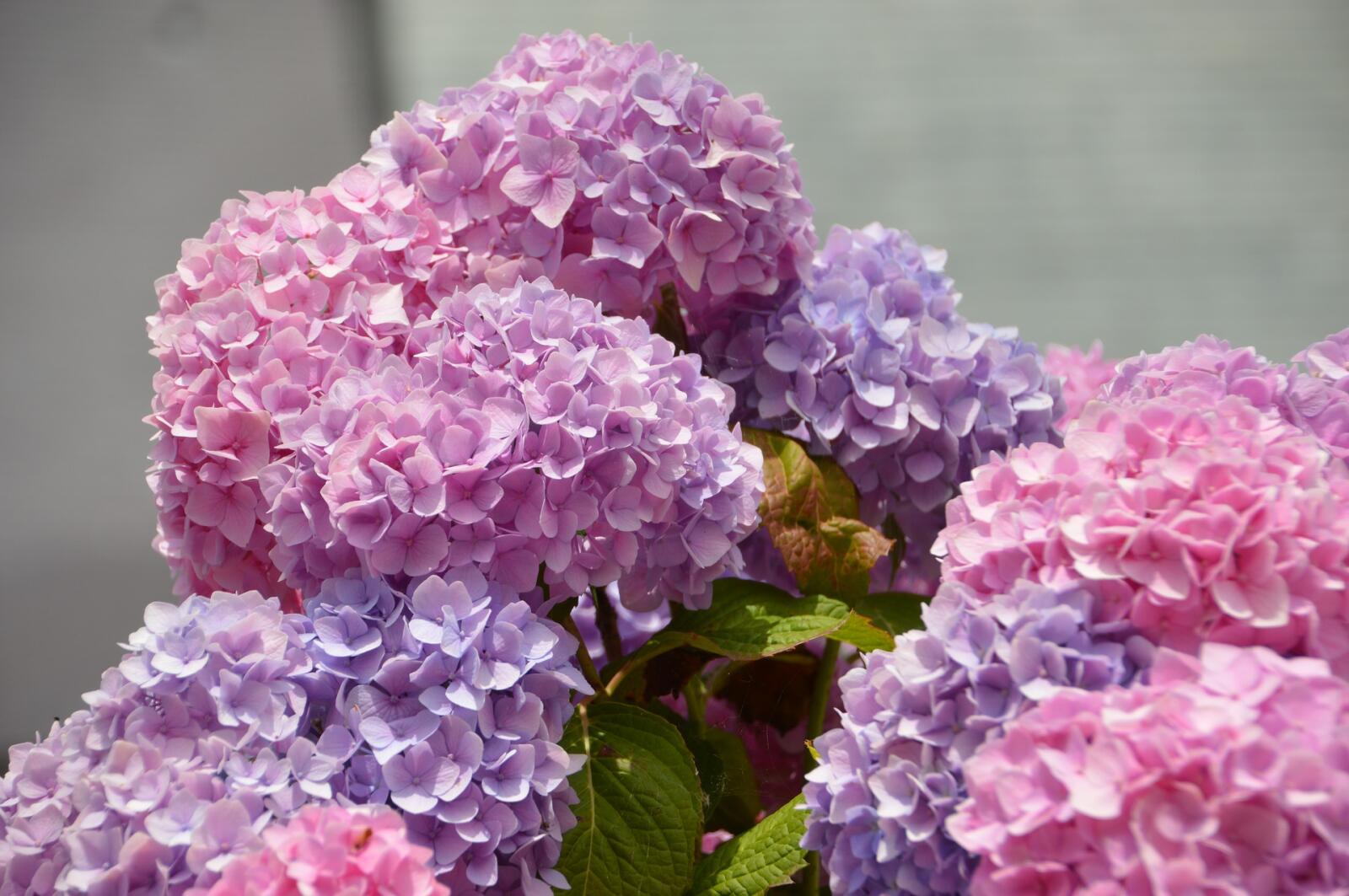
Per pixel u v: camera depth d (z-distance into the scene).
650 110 1.37
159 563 3.02
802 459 1.40
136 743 1.23
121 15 3.12
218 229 1.39
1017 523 1.24
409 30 3.30
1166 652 1.20
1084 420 1.26
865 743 1.24
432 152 1.39
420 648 1.26
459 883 1.24
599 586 1.31
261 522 1.35
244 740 1.23
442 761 1.24
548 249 1.38
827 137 3.43
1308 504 1.21
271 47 3.19
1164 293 3.33
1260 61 3.50
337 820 1.20
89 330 3.05
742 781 1.42
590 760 1.32
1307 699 1.18
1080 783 1.17
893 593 1.43
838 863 1.24
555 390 1.28
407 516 1.27
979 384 1.42
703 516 1.32
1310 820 1.16
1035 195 3.40
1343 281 3.35
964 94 3.47
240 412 1.33
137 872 1.21
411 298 1.38
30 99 3.06
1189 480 1.22
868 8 3.52
